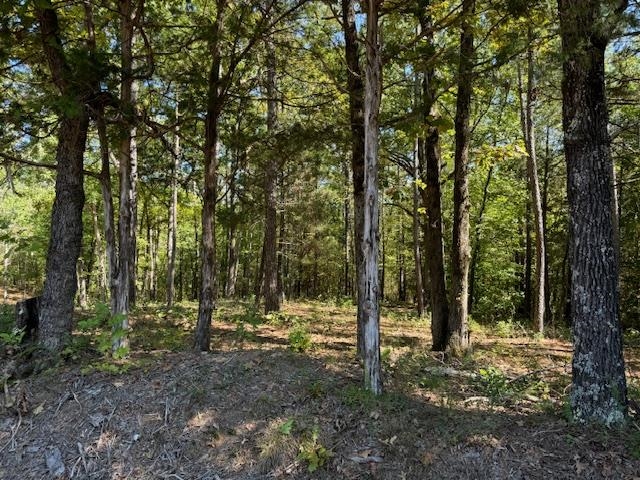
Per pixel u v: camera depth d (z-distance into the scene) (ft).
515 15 18.80
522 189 72.18
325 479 13.51
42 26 20.43
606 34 13.84
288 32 27.68
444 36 32.63
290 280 119.14
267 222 49.78
